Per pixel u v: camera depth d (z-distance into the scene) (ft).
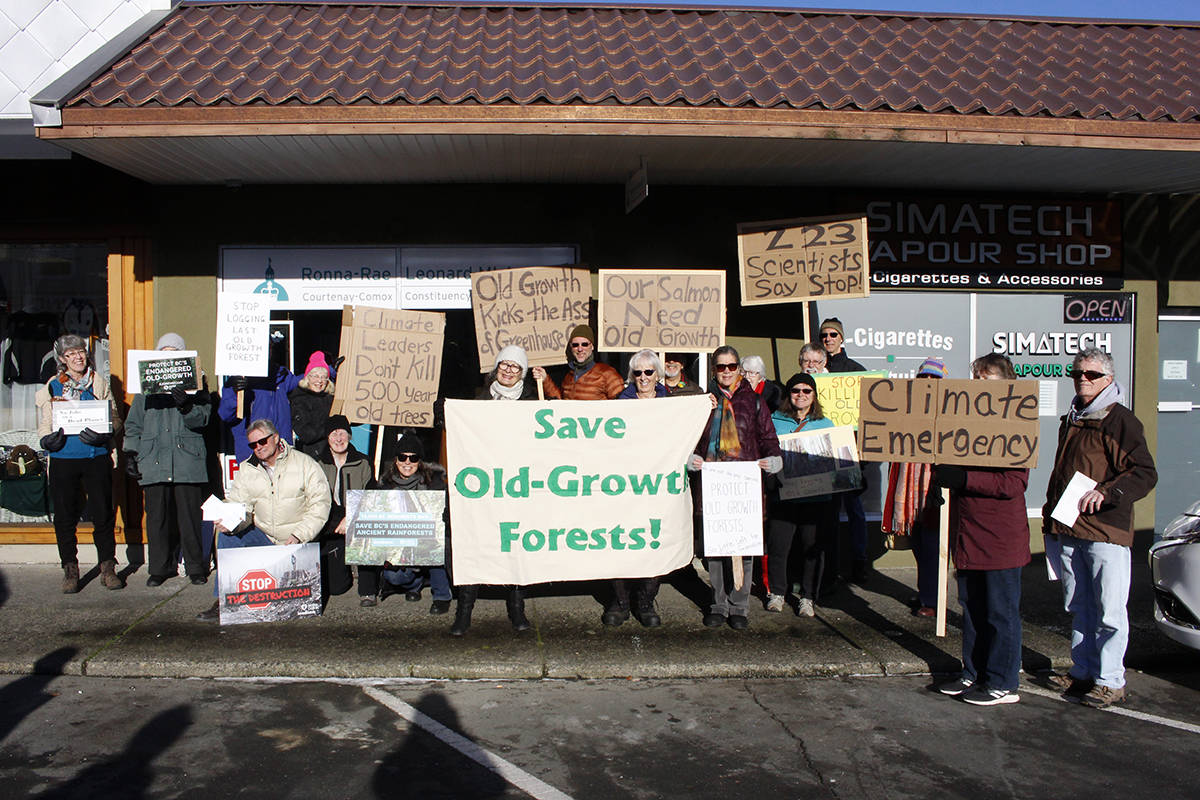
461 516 20.97
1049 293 28.91
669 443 21.39
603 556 21.27
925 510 22.67
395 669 19.06
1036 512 29.17
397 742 15.80
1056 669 19.99
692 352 26.18
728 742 15.94
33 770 14.56
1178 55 28.22
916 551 23.17
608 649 20.20
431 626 21.59
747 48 26.61
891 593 25.18
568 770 14.80
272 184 27.04
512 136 22.12
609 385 23.52
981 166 25.35
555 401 21.18
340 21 27.48
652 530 21.36
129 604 23.03
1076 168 25.53
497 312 25.76
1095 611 18.13
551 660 19.47
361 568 22.95
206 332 27.14
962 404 18.45
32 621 21.62
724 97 22.65
